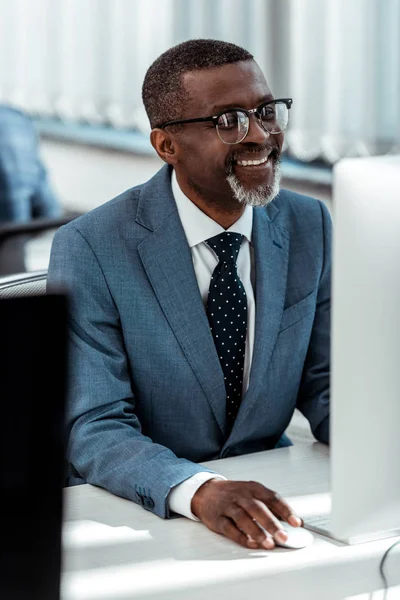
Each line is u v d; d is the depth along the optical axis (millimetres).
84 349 1874
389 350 1320
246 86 1855
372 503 1375
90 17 4707
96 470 1747
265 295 1942
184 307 1898
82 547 1491
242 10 3867
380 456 1356
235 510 1520
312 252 2027
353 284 1300
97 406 1846
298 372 1995
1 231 3262
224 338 1917
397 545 1501
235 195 1866
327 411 2000
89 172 4672
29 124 3727
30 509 833
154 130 1953
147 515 1620
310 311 1995
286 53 3707
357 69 3479
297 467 1846
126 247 1926
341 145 3580
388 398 1338
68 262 1911
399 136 3404
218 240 1925
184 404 1913
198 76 1862
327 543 1506
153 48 4402
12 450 822
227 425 1952
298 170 3713
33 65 5125
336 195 1286
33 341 814
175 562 1440
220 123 1839
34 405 819
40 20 5023
